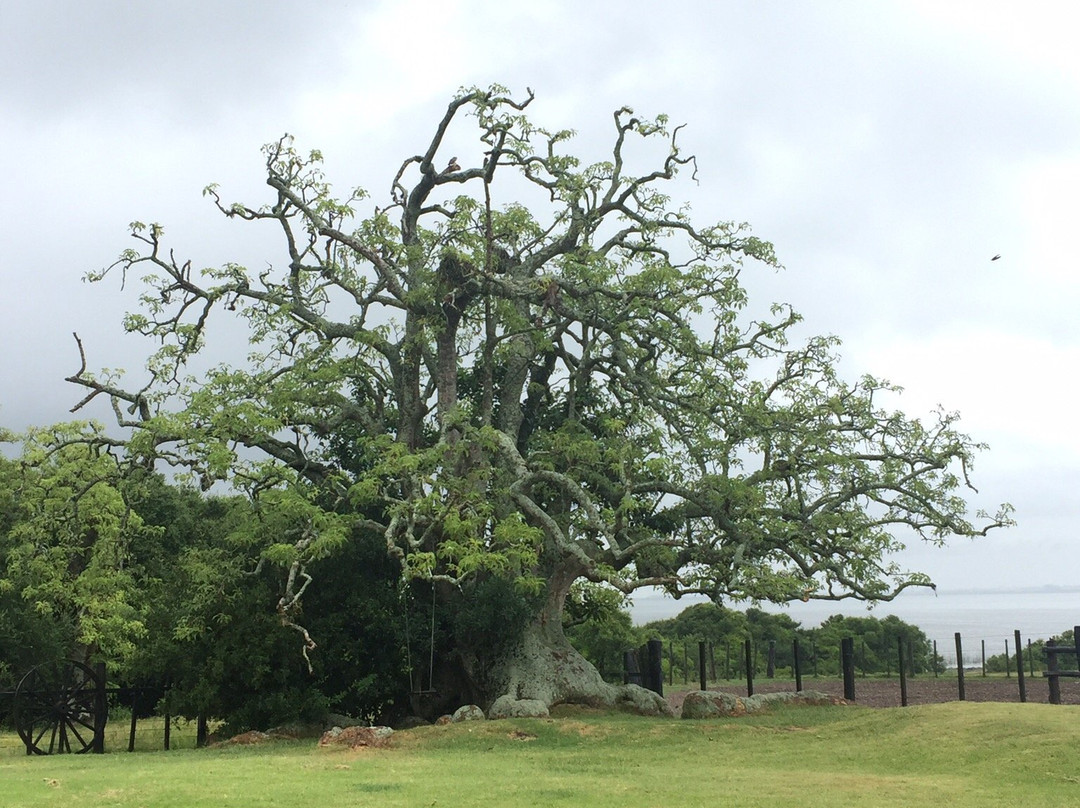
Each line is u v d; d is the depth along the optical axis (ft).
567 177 104.53
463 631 92.07
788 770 59.52
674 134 109.09
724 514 91.97
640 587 81.10
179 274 99.71
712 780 54.19
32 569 109.50
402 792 48.24
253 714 90.12
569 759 64.08
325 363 102.47
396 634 92.79
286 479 90.43
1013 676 141.79
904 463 97.35
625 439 96.37
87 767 63.21
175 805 44.21
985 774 55.47
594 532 89.45
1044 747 59.57
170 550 147.95
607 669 134.21
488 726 75.82
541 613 96.43
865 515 95.61
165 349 98.43
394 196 106.01
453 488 84.33
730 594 84.84
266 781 52.24
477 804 44.98
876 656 165.78
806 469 95.71
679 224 104.99
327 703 88.99
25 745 96.89
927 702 101.71
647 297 96.89
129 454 92.43
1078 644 91.50
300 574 84.17
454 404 99.81
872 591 91.71
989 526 92.63
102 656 110.22
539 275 102.37
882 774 57.62
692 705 87.66
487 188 95.71
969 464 94.02
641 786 51.26
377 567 96.94
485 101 96.48
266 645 87.92
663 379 102.99
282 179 101.81
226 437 92.17
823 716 84.12
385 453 86.99
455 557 85.87
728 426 97.19
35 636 111.14
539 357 110.73
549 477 86.84
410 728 82.74
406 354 100.53
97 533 118.42
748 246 100.99
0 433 132.67
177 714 91.81
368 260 100.58
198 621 89.25
